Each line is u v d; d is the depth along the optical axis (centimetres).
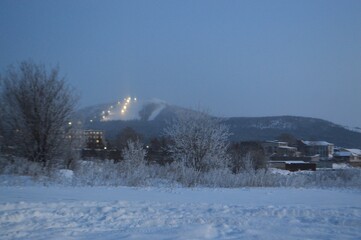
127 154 3631
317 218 1326
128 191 2106
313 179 3566
